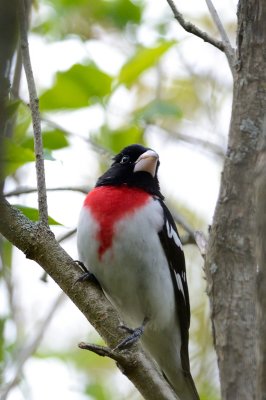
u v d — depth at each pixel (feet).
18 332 30.14
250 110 15.85
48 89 29.40
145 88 37.63
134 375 17.07
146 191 25.00
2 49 12.46
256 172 13.24
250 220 15.31
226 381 14.71
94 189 25.00
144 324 24.89
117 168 25.22
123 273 24.07
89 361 34.68
